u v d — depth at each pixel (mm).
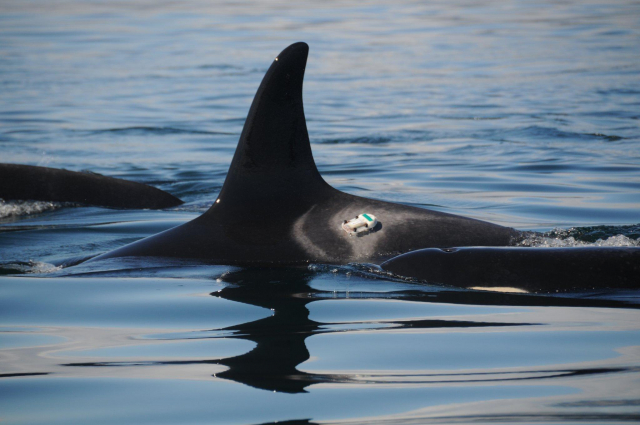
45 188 40406
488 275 21594
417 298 20625
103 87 98688
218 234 25656
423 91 94375
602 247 21984
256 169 25906
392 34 156125
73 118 75938
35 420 13266
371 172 49719
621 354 15758
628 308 19188
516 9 194250
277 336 17531
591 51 126562
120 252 26047
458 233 25141
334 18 187375
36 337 17938
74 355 16547
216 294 21312
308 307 19938
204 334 17812
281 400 13789
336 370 15227
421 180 46281
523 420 12688
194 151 60344
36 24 180125
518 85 97438
